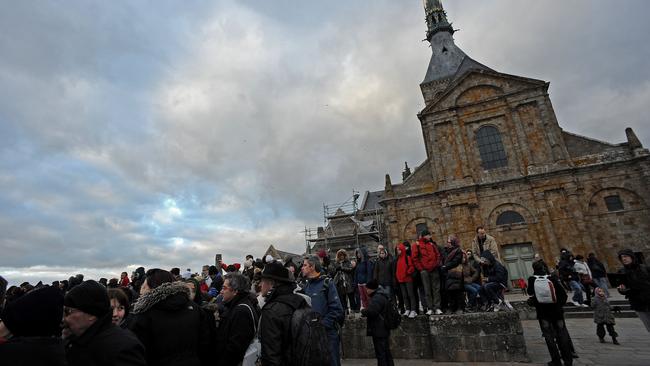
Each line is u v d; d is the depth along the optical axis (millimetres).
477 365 8883
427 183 31594
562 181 27094
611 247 24969
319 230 43469
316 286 6672
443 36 52156
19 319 2486
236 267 11570
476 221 28562
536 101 29531
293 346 3729
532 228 27188
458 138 31047
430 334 9797
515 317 9031
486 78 31469
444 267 10008
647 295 6738
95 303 2854
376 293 7590
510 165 29281
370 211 43562
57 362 2475
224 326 4332
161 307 3906
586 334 12180
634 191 25172
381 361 7289
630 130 26062
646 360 8422
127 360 2707
